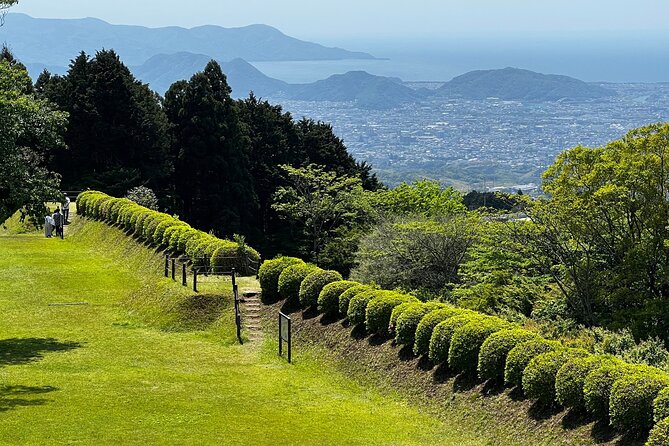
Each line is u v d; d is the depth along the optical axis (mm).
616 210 29969
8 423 17125
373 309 23359
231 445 16359
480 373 19000
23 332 27625
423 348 21188
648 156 29469
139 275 35281
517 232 31594
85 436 16453
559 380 16562
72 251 41281
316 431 17594
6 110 24281
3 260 38719
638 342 24938
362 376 22031
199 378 22109
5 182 24328
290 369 23312
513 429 17172
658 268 30203
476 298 31312
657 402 14570
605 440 15383
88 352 25078
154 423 17562
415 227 36969
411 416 19047
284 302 28062
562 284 31781
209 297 28953
